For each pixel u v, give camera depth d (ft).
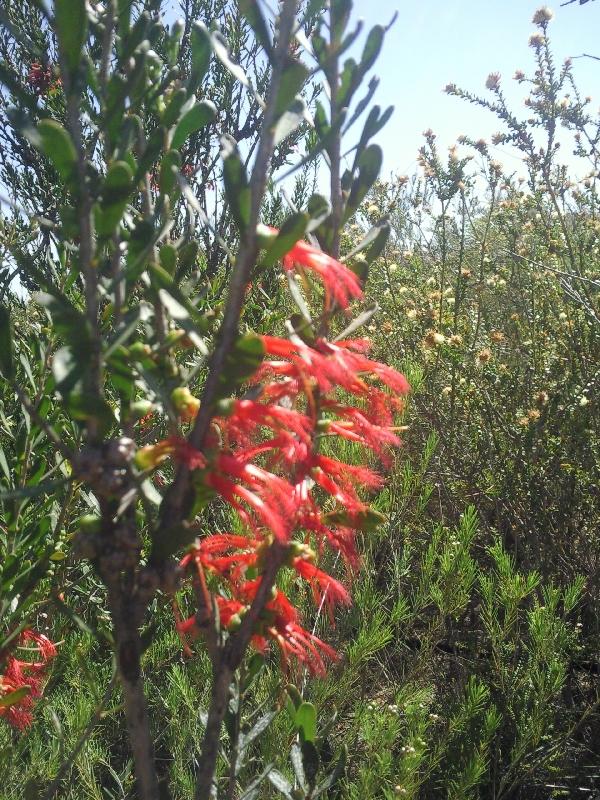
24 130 2.43
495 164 15.15
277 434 3.19
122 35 3.14
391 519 9.66
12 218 8.00
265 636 3.39
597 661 9.68
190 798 6.46
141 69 2.86
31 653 6.00
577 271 13.99
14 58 10.87
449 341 12.98
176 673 7.35
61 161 2.50
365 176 3.20
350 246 16.28
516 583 8.20
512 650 9.10
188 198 2.72
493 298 16.79
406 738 7.30
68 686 8.14
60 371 2.39
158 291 2.71
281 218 13.06
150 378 2.71
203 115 2.98
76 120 2.62
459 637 10.66
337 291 3.01
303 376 3.04
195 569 3.15
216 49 2.72
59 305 2.42
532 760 8.39
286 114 2.71
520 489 11.63
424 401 13.12
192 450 2.71
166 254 3.00
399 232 20.27
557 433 12.30
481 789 8.39
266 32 2.69
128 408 2.84
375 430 3.40
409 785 6.51
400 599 8.58
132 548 2.69
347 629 8.18
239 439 3.18
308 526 3.36
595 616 10.03
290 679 7.02
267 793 6.23
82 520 2.68
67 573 6.33
